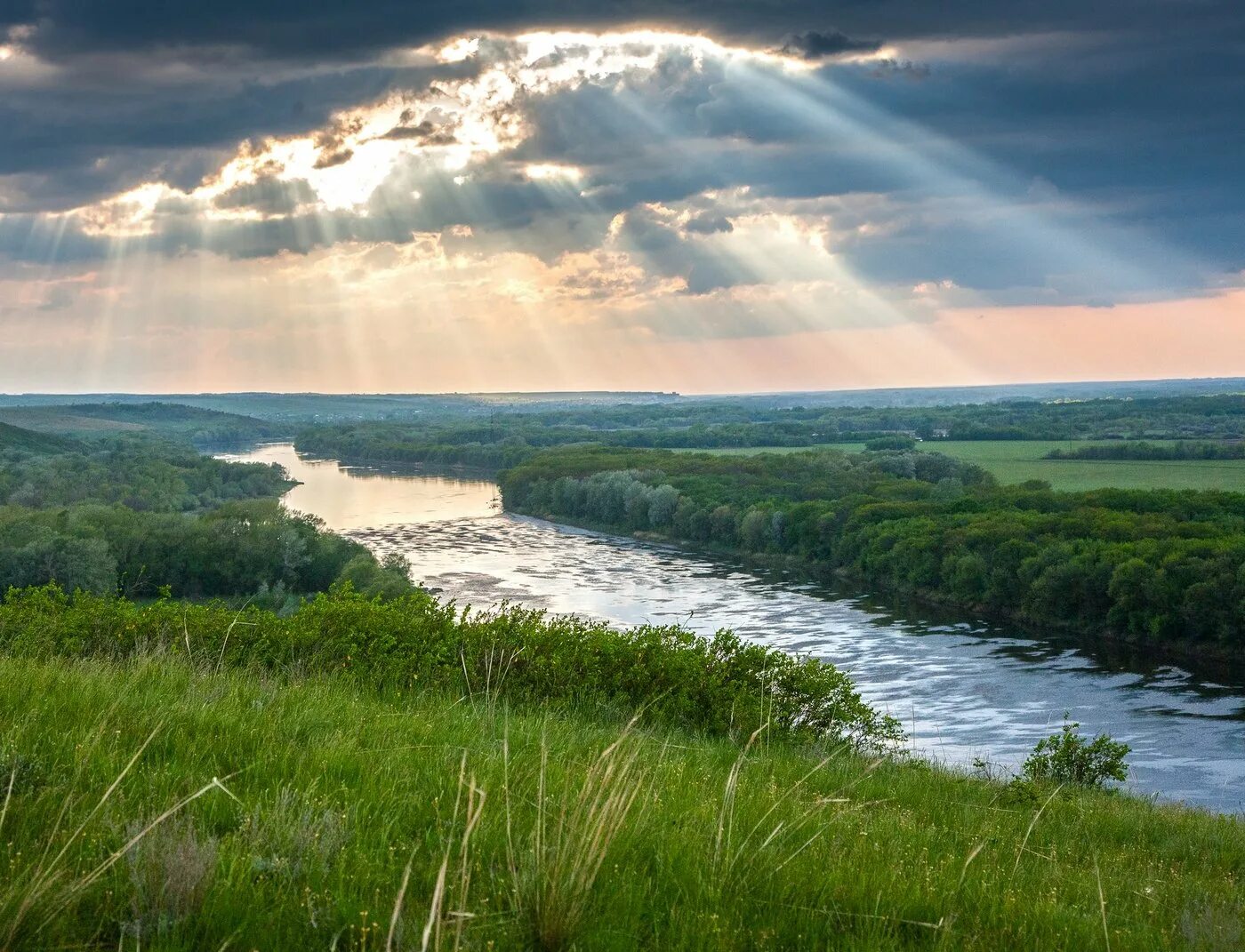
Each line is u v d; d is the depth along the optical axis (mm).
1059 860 9203
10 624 17453
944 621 71688
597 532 120375
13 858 4848
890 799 11266
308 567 85125
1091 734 43969
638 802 6828
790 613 73812
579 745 10516
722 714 17000
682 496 119000
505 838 5895
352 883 4984
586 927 4691
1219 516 90812
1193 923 6355
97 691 9406
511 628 18500
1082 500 103250
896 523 92000
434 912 4047
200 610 18703
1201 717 47031
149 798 5992
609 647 18172
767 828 6898
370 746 8609
